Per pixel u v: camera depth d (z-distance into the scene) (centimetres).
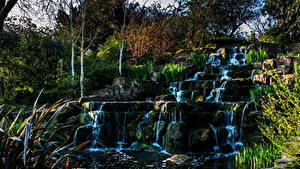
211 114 698
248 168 412
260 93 707
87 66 1276
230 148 610
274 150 419
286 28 1861
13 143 202
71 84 1025
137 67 1255
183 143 598
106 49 1480
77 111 763
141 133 679
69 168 272
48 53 1082
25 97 1014
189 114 676
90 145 662
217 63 1362
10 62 1006
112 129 705
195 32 1731
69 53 1184
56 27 1187
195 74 1150
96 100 911
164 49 1395
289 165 311
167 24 1591
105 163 494
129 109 751
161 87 1051
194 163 488
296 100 294
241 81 933
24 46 1041
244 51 1398
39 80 1039
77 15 1126
